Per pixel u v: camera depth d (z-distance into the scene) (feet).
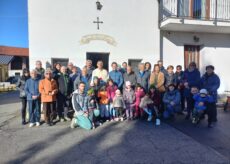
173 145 17.16
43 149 16.47
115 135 19.38
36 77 22.44
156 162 14.40
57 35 30.66
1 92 62.39
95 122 22.72
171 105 24.30
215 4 36.68
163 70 27.45
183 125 22.47
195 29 36.06
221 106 31.83
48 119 22.45
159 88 25.20
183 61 37.47
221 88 39.47
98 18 31.89
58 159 14.84
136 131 20.45
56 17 30.53
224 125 22.50
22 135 19.58
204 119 24.80
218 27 34.81
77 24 31.24
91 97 21.95
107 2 32.12
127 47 33.14
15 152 15.98
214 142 17.83
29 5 29.66
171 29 35.78
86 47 31.71
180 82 26.55
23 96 22.82
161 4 34.78
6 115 28.43
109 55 32.65
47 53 30.42
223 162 14.39
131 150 16.25
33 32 29.91
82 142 17.79
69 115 25.09
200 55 38.70
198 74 25.34
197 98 22.94
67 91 24.02
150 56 34.06
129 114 24.58
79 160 14.70
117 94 23.88
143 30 33.65
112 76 25.35
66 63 31.42
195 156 15.25
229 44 39.50
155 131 20.47
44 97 22.07
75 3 31.04
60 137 18.95
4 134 19.90
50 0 30.19
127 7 32.89
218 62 39.19
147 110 23.77
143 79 25.62
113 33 32.55
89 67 26.02
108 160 14.69
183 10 36.04
